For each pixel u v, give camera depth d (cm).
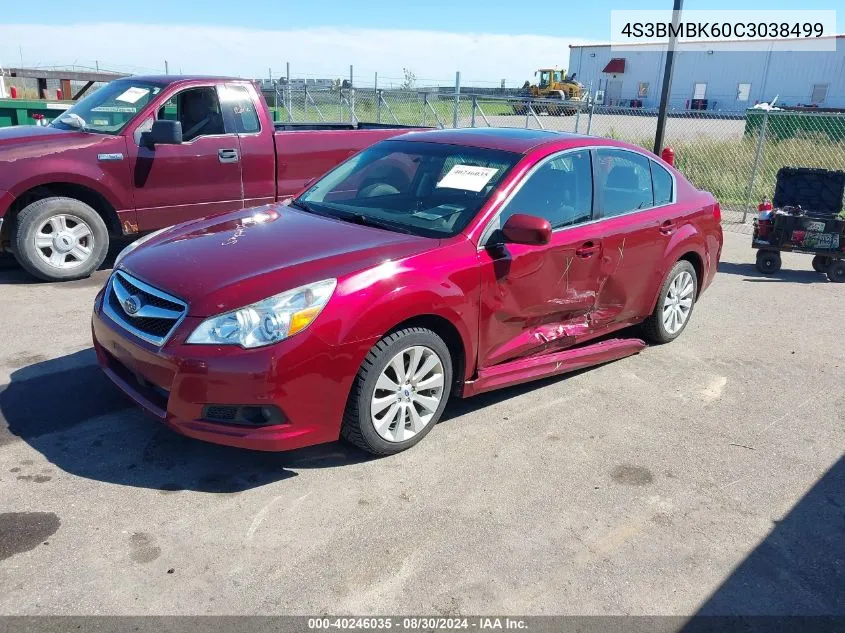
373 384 345
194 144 697
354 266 343
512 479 356
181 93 695
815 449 404
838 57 3794
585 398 457
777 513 340
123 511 314
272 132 750
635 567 296
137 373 343
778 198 838
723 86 4247
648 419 432
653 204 518
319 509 323
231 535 302
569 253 432
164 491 330
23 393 418
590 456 384
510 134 475
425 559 293
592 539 312
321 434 335
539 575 288
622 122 2842
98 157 645
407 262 356
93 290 629
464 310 375
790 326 628
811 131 1490
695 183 1375
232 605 263
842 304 706
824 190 812
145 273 354
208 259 355
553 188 434
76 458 353
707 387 485
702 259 568
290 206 460
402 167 454
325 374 325
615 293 482
